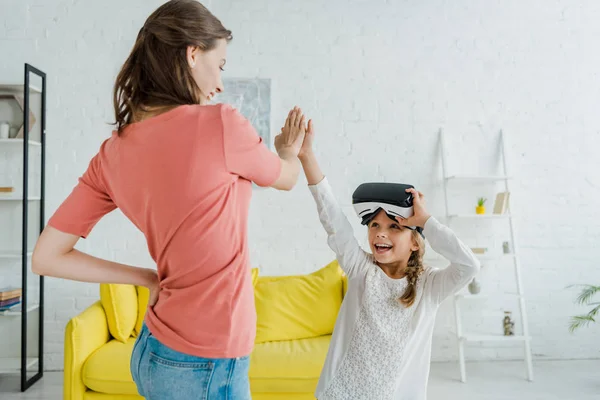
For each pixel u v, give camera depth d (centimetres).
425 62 378
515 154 381
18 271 361
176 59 102
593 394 313
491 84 381
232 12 368
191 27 101
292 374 261
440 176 378
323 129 372
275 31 370
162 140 99
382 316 155
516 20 383
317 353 271
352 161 373
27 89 324
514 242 366
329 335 309
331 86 372
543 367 364
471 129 379
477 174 378
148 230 104
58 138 361
